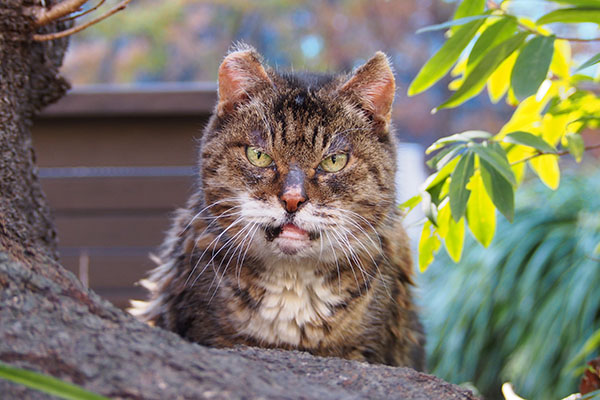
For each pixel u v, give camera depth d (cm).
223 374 49
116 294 91
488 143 65
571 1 63
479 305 93
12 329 49
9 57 61
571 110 71
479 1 66
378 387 53
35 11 61
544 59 61
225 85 67
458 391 55
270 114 66
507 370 90
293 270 66
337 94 68
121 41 235
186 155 93
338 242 66
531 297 90
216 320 66
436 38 251
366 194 67
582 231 91
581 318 86
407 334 72
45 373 47
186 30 225
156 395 47
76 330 49
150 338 50
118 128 93
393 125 73
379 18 234
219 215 66
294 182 65
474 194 67
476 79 64
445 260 101
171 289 69
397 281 70
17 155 62
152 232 93
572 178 98
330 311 66
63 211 93
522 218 95
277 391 49
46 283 51
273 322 66
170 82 246
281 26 239
